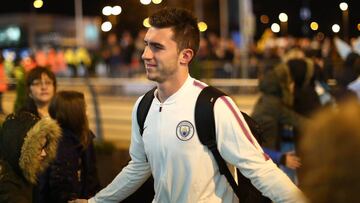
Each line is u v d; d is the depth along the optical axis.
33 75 4.89
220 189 2.85
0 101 12.32
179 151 2.80
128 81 12.92
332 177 1.39
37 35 29.55
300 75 5.31
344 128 1.39
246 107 11.51
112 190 3.34
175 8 2.88
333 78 7.76
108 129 11.37
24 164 3.42
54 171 3.81
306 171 1.49
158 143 2.87
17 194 3.47
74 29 30.89
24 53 27.38
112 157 7.79
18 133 3.46
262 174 2.72
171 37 2.80
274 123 5.21
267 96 5.26
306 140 1.48
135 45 23.44
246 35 20.78
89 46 29.73
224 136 2.76
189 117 2.78
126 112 12.27
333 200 1.40
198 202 2.82
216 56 19.39
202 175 2.80
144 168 3.19
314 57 7.81
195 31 2.86
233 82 12.55
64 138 3.94
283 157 4.34
